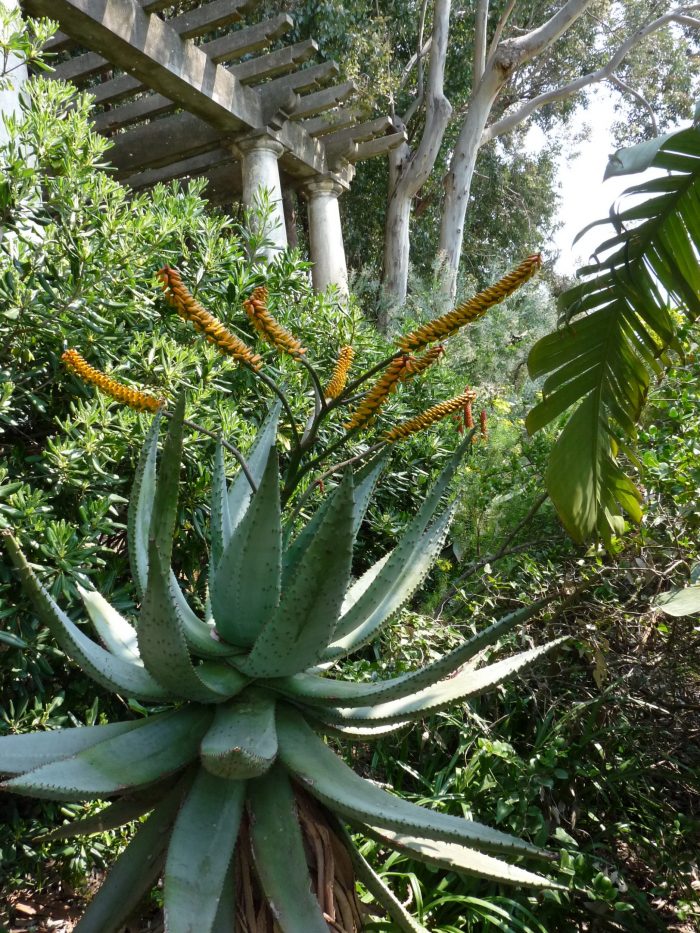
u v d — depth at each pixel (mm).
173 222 3049
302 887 1449
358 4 11258
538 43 12820
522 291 10148
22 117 3520
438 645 3121
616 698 2797
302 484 3061
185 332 3287
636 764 2781
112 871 1604
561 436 3291
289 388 3471
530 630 3127
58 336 2611
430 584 3980
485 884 2430
